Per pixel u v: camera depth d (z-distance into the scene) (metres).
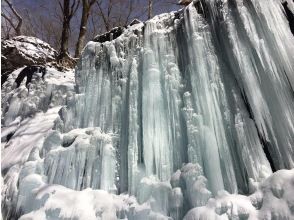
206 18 4.04
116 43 4.85
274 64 3.30
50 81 7.14
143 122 3.78
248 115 3.31
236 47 3.51
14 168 4.64
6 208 3.99
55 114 6.36
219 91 3.49
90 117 4.46
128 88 4.29
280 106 3.12
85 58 5.11
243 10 3.61
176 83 3.85
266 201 2.66
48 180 3.94
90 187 3.72
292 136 3.01
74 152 3.90
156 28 4.48
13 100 7.05
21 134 5.99
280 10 3.68
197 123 3.42
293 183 2.61
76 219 3.24
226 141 3.22
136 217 3.14
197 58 3.73
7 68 8.85
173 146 3.57
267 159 3.07
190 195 3.03
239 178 3.10
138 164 3.72
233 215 2.69
